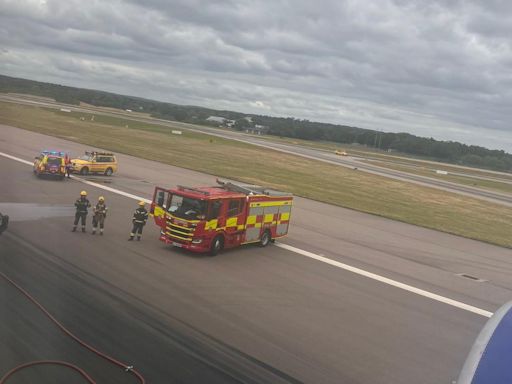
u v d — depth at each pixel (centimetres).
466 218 4944
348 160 11838
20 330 1174
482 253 3209
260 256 2367
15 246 1936
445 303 1981
